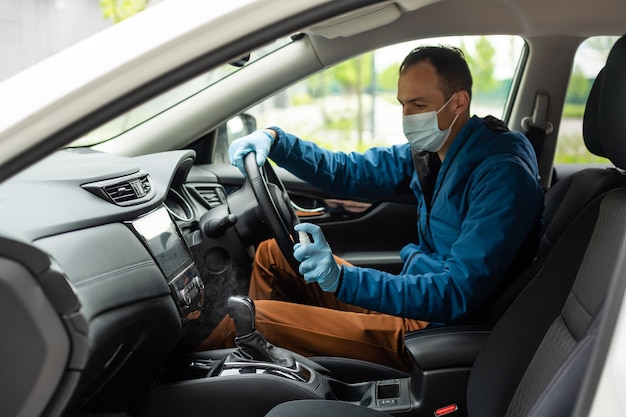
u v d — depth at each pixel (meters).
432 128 2.12
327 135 3.16
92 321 1.36
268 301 2.13
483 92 2.88
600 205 1.47
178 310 1.80
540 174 2.99
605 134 1.39
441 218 2.15
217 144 2.77
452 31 2.51
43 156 0.88
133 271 1.54
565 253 1.54
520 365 1.55
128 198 1.71
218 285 2.23
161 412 1.74
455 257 1.93
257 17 0.88
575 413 0.79
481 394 1.60
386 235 2.93
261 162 2.12
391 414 1.76
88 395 1.55
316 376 1.83
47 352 1.11
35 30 4.68
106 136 2.43
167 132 2.44
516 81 2.94
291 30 0.90
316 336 2.08
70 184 1.58
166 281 1.71
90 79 0.87
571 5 2.41
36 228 1.38
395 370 2.07
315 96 3.07
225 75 2.50
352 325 2.09
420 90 2.09
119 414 1.71
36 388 1.12
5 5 4.64
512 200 1.94
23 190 1.50
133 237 1.63
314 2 0.89
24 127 0.87
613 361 0.75
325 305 2.34
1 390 1.12
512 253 1.93
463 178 2.09
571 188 2.30
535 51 2.81
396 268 2.85
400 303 1.86
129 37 0.89
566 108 2.91
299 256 1.80
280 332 2.08
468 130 2.11
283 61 2.47
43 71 0.90
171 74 0.88
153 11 0.92
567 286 1.50
